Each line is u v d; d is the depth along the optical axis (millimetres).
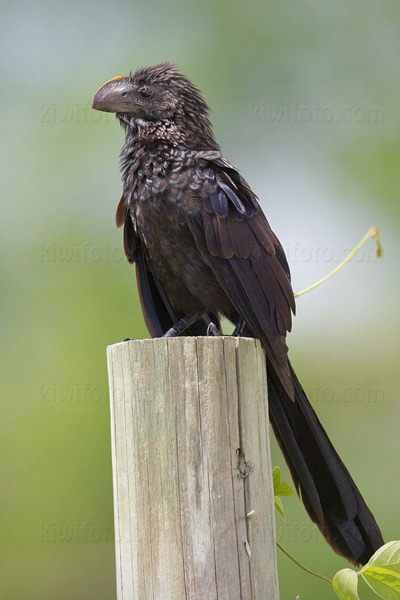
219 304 8297
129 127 8516
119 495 5934
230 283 7668
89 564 13836
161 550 5656
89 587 13859
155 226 8078
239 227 7715
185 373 5816
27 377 13812
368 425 15805
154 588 5641
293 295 7887
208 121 8656
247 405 5938
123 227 8680
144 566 5695
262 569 5770
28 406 13711
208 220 7727
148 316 8750
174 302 8711
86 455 13414
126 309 13844
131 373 5902
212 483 5684
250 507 5785
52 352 13883
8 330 14172
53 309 14109
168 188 7926
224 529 5652
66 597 13875
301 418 7270
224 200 7742
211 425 5762
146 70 8555
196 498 5672
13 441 13625
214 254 7652
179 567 5605
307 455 7238
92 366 13633
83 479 13398
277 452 13953
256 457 5910
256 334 7539
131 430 5871
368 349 16016
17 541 13680
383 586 6398
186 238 7988
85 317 13906
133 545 5773
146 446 5789
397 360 15914
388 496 15273
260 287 7637
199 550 5609
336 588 6500
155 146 8195
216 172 7945
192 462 5711
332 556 12680
